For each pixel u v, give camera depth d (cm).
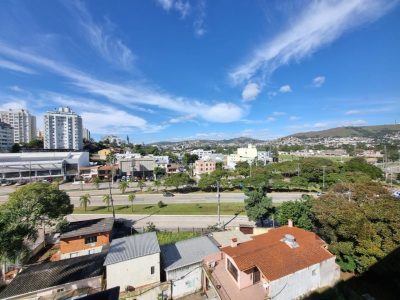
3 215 2533
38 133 19312
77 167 9875
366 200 3025
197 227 4238
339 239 2748
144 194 6850
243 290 2038
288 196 6444
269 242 2483
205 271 2386
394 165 12862
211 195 6694
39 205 3036
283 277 1994
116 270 2289
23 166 8912
